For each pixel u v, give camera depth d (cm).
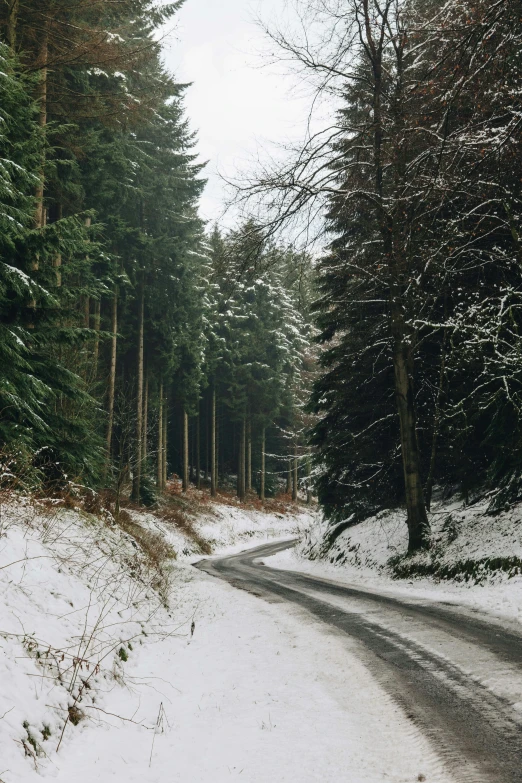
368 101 1473
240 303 4750
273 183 1270
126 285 2778
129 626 736
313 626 881
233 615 1032
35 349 1273
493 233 1314
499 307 1216
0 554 623
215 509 4212
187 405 3969
